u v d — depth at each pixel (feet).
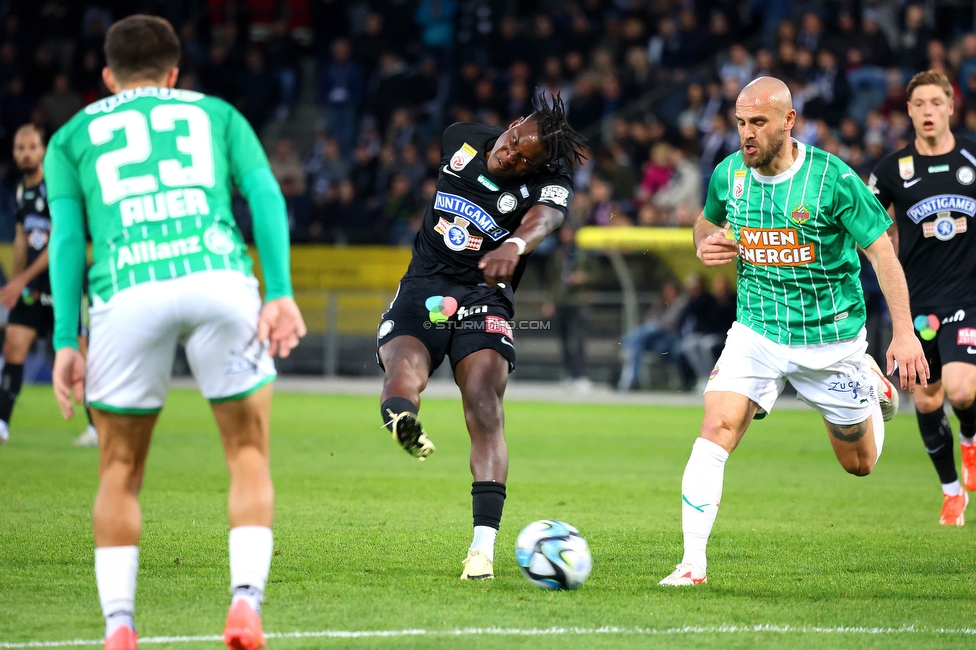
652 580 59.82
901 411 188.03
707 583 59.16
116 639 41.78
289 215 246.68
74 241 43.19
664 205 219.00
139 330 41.86
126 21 45.91
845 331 63.16
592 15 277.85
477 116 254.27
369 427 147.54
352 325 228.43
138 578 57.62
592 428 153.17
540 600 54.13
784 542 72.59
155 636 46.37
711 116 231.71
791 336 62.80
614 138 238.89
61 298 42.98
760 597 55.72
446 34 275.59
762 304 63.46
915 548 70.64
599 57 264.72
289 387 214.07
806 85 226.79
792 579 60.49
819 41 235.81
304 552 65.77
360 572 60.29
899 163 84.74
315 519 78.02
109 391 42.34
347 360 228.84
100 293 42.60
